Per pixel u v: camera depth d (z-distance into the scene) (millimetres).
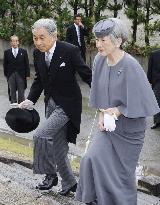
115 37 4152
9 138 9188
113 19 4199
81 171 4359
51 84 5137
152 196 6352
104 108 4367
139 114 4168
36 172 5188
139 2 14281
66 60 5066
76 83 5219
